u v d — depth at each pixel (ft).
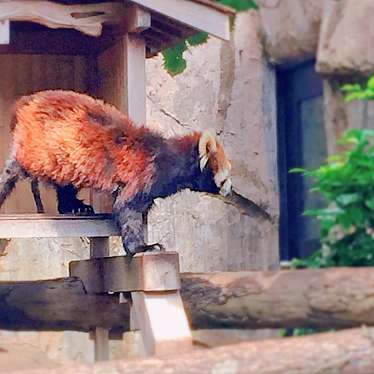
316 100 54.13
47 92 27.81
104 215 28.02
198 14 28.58
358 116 51.96
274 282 25.45
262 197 45.52
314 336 21.76
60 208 29.81
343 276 24.36
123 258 28.09
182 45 34.06
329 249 33.22
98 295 30.25
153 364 21.75
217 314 26.61
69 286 30.60
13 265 38.22
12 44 31.24
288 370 21.25
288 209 53.21
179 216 42.19
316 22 51.57
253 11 47.67
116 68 30.17
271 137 46.85
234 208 44.21
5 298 30.73
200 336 40.68
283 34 49.24
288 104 53.67
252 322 26.08
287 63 51.98
